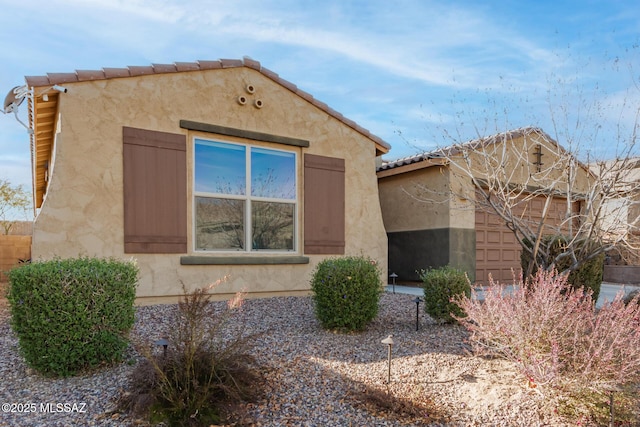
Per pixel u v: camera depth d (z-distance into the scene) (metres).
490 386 4.42
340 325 6.03
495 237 11.51
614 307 4.28
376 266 6.60
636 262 12.94
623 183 6.51
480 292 7.73
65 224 6.48
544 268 6.40
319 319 6.35
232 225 8.09
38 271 4.16
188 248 7.56
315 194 8.94
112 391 3.94
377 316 7.11
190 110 7.66
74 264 4.47
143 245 7.07
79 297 4.22
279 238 8.60
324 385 4.36
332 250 9.06
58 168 6.48
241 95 8.20
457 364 4.97
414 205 11.53
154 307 6.85
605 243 6.56
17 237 8.83
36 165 10.85
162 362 3.84
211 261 7.68
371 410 3.97
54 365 4.15
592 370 3.90
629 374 3.92
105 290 4.36
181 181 7.50
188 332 3.99
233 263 7.92
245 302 7.63
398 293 9.58
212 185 7.91
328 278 6.10
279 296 8.45
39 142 8.61
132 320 4.63
